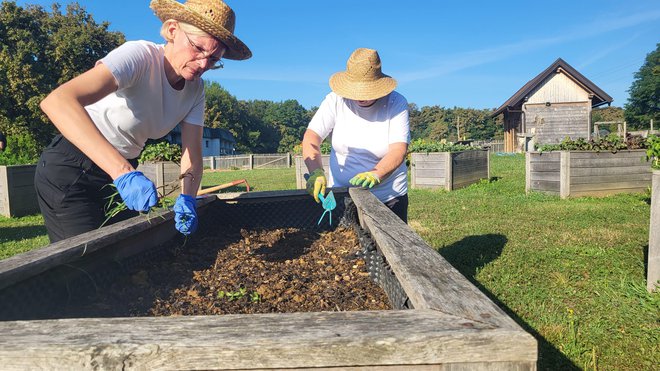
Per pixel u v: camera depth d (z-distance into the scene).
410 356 0.86
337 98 3.42
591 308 3.40
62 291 1.70
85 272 1.84
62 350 0.84
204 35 1.99
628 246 5.11
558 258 4.71
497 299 3.59
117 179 1.58
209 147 57.44
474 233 6.00
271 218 3.64
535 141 29.14
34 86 31.19
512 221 6.81
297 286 2.17
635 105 64.06
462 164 11.84
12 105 31.86
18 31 32.53
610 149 9.42
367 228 2.72
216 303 1.93
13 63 31.02
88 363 0.84
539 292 3.72
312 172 3.02
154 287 2.13
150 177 8.96
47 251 1.62
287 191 3.70
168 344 0.85
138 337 0.88
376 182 2.81
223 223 3.62
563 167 9.24
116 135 2.35
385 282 1.98
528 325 3.13
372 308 1.86
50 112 1.62
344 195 3.44
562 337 2.95
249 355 0.85
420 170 11.91
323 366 0.86
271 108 105.19
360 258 2.58
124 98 2.20
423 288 1.11
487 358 0.86
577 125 28.86
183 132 2.65
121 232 2.03
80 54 34.75
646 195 9.07
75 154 2.44
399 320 0.93
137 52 2.05
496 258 4.72
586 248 5.02
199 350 0.85
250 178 18.52
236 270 2.46
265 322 0.94
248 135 83.69
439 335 0.86
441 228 6.41
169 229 2.75
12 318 1.43
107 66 1.86
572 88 28.83
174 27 2.03
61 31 34.41
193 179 2.66
